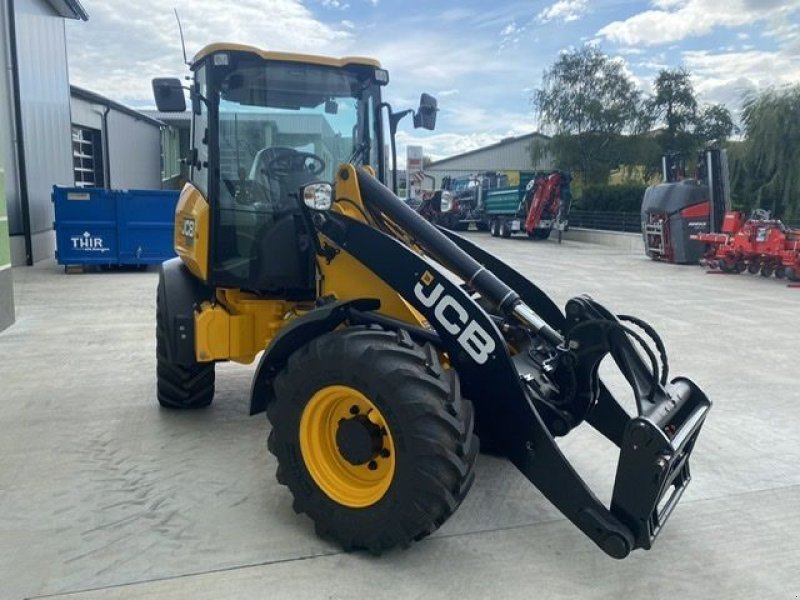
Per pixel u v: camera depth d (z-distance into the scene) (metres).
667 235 16.39
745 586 2.87
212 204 4.15
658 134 30.69
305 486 3.10
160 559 2.95
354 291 3.46
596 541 2.77
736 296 11.09
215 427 4.61
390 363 2.82
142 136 24.31
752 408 5.26
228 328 4.28
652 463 2.69
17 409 4.93
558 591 2.79
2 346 6.82
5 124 12.75
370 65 4.38
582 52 30.16
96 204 12.29
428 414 2.75
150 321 8.11
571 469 2.84
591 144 30.31
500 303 3.32
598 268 15.27
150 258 12.56
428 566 2.94
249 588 2.74
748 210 19.11
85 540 3.11
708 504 3.62
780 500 3.69
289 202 4.28
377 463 3.02
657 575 2.94
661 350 3.35
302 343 3.23
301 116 4.33
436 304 3.06
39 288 10.58
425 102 4.63
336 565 2.92
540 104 30.91
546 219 24.53
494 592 2.77
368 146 4.46
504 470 4.00
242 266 4.23
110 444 4.28
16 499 3.51
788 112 18.22
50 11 15.38
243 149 4.22
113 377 5.76
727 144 21.27
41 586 2.74
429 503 2.78
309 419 3.08
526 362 3.49
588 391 3.28
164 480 3.76
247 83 4.20
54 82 15.62
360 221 3.27
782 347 7.35
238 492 3.62
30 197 13.74
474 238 26.33
